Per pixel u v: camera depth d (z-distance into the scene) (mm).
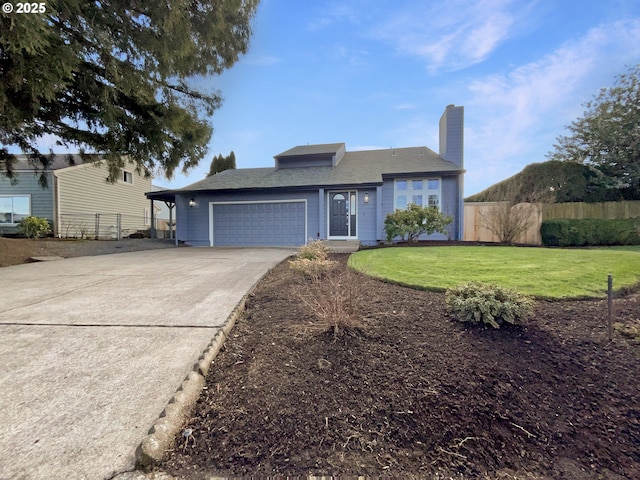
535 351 2635
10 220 15438
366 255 7395
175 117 8453
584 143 14070
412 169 13062
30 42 4484
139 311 3744
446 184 12820
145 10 6387
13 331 3133
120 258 8852
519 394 2203
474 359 2510
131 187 20766
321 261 5777
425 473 1651
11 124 6590
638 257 6051
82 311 3750
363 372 2393
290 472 1638
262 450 1751
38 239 13172
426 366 2441
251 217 13172
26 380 2275
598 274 4574
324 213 12352
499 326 2961
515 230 11156
